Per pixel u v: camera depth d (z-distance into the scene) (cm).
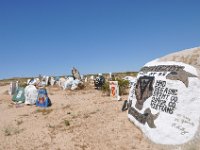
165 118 875
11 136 1177
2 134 1220
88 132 1084
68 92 2550
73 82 2809
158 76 1002
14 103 2092
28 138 1120
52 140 1059
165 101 905
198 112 773
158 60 1097
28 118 1487
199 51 916
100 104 1591
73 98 2084
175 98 866
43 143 1039
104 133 1036
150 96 1005
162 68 1009
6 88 3725
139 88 1109
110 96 1811
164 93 927
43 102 1830
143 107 1025
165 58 1055
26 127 1298
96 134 1045
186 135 771
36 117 1490
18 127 1312
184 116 809
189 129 775
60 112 1530
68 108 1620
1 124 1411
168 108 880
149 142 882
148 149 845
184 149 752
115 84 1692
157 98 956
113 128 1073
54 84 3575
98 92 2333
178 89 870
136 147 873
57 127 1226
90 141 988
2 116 1623
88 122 1221
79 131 1115
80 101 1867
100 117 1266
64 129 1177
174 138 801
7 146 1050
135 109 1092
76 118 1330
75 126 1194
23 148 1009
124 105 1308
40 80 3953
